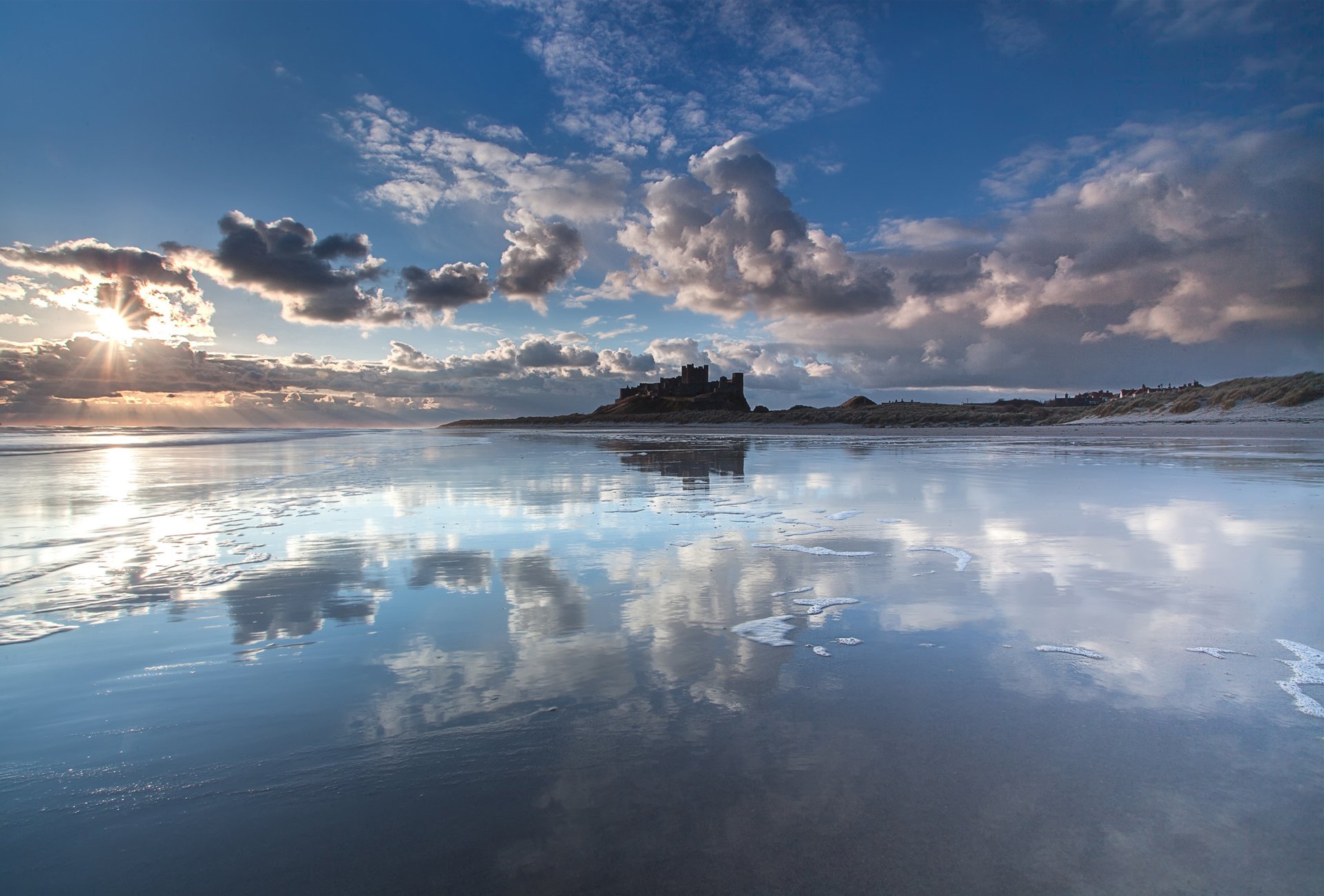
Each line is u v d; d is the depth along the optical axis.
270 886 1.98
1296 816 2.25
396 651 4.02
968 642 4.07
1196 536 7.35
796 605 4.92
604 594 5.28
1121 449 23.91
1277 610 4.65
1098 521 8.42
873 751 2.72
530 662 3.80
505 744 2.84
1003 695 3.27
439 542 7.54
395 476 16.39
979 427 56.91
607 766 2.64
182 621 4.63
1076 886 1.92
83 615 4.77
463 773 2.60
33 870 2.06
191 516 9.64
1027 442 31.42
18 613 4.83
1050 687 3.37
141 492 12.79
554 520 9.11
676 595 5.24
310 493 12.51
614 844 2.14
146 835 2.25
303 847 2.17
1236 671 3.55
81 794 2.50
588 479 15.32
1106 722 2.96
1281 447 23.00
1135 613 4.59
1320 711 3.06
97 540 7.73
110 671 3.73
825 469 17.48
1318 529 7.70
